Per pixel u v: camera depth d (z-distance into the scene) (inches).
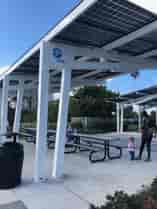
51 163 266.7
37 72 385.4
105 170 236.5
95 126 868.6
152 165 261.1
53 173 212.1
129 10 168.1
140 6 161.8
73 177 211.2
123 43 223.6
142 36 212.5
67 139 377.7
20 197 160.9
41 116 210.2
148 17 179.3
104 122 878.4
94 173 225.0
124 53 261.6
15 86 448.8
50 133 405.4
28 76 400.5
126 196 98.7
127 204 92.0
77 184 190.1
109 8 166.2
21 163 187.8
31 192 170.7
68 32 207.2
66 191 173.0
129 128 900.6
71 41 226.7
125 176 213.8
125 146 428.8
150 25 190.9
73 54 228.5
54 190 175.0
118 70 259.4
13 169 179.3
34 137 422.9
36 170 202.1
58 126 218.1
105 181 197.8
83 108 959.6
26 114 951.0
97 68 242.7
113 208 91.7
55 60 217.3
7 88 394.9
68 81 223.5
